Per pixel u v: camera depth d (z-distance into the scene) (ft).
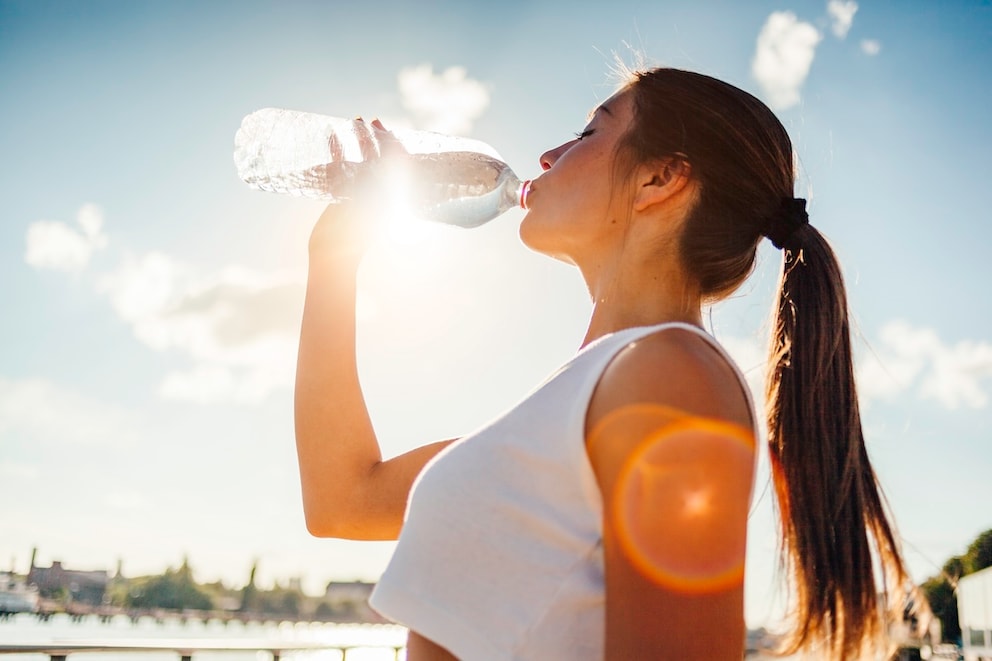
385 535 4.02
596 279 3.62
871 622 3.03
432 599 2.73
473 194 5.36
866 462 3.26
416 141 5.33
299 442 4.11
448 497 2.83
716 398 2.38
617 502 2.30
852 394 3.32
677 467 2.21
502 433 2.80
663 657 2.07
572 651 2.45
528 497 2.64
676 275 3.39
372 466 4.05
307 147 5.65
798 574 3.11
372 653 13.87
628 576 2.20
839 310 3.41
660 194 3.40
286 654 11.19
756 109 3.60
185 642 9.46
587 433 2.52
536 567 2.57
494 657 2.55
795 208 3.49
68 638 8.15
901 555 3.15
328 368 4.16
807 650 3.03
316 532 4.04
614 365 2.54
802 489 3.19
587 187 3.61
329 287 4.33
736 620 2.18
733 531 2.25
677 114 3.46
